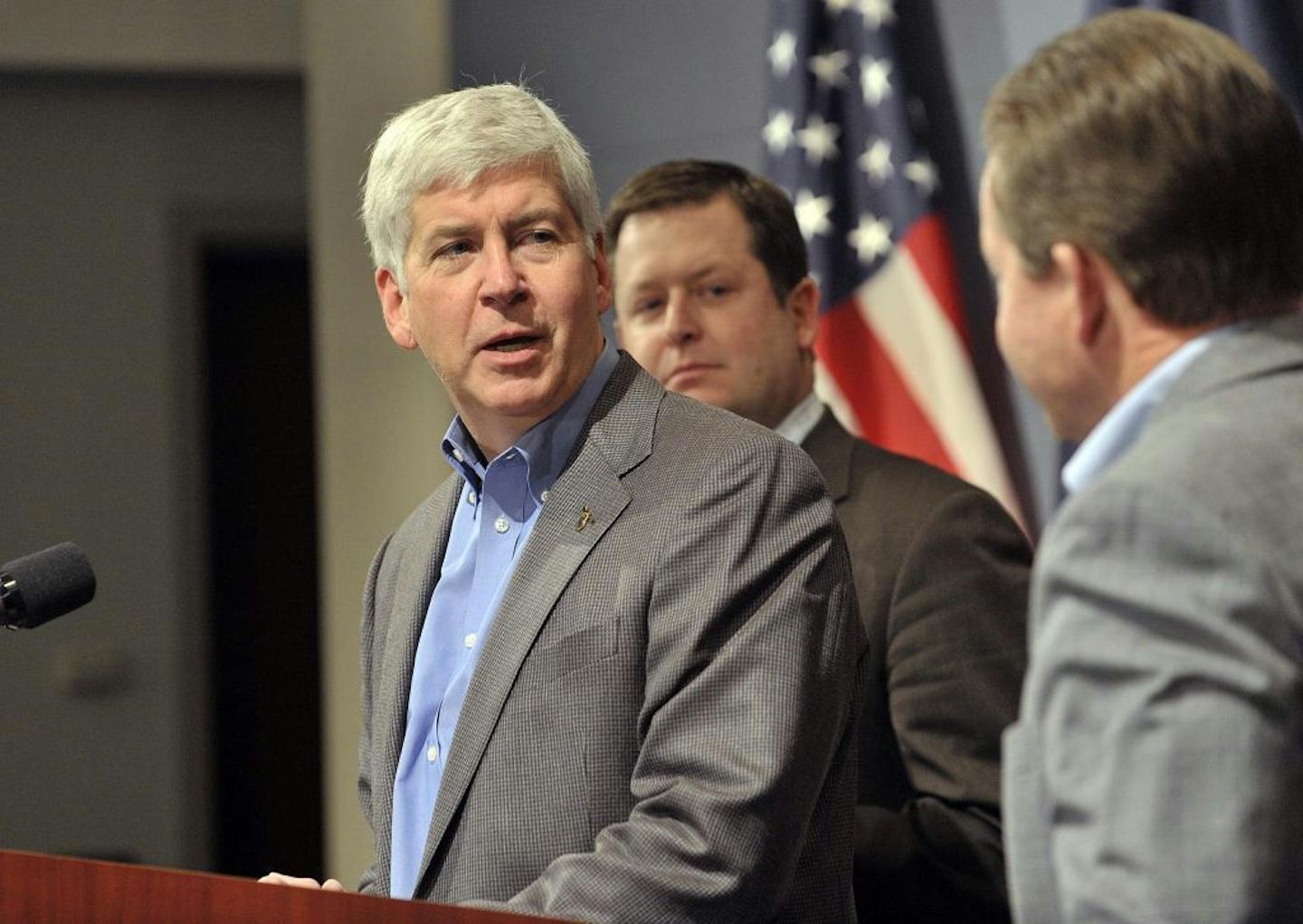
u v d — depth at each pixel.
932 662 7.71
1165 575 3.63
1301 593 3.59
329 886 5.55
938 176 11.90
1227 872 3.44
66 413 19.27
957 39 11.98
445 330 6.31
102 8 18.28
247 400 20.27
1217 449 3.77
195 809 19.30
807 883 6.04
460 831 5.92
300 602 20.34
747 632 5.71
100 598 19.25
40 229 19.25
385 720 6.62
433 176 6.27
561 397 6.39
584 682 5.85
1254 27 10.91
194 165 19.38
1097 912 3.54
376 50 14.94
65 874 4.81
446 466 14.87
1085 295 4.17
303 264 20.23
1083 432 4.40
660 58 13.09
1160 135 4.04
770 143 12.14
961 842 7.42
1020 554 8.07
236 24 18.36
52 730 19.12
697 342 8.54
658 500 6.02
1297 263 4.14
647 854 5.41
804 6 12.13
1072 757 3.67
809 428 8.63
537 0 13.49
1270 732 3.49
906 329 11.74
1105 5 11.48
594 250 6.57
